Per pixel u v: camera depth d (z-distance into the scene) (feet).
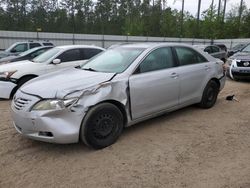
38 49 39.40
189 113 20.47
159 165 12.77
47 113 12.94
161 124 18.10
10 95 25.38
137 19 214.48
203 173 12.08
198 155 13.75
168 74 17.31
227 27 173.58
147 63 16.55
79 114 13.30
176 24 207.92
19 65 26.32
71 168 12.58
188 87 18.98
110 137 14.64
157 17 215.51
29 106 13.37
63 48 28.81
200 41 138.00
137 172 12.19
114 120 14.69
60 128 12.98
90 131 13.73
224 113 20.62
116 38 117.70
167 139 15.69
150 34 208.54
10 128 17.48
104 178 11.75
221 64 22.43
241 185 11.19
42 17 211.82
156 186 11.14
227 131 16.96
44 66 26.73
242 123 18.42
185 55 19.35
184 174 12.01
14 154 13.96
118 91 14.66
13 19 201.26
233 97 25.58
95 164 12.91
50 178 11.79
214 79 21.74
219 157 13.55
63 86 13.78
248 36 171.83
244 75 34.91
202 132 16.78
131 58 16.43
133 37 122.01
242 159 13.34
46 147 14.70
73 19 224.74
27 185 11.31
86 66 17.74
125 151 14.17
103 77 14.80
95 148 14.21
